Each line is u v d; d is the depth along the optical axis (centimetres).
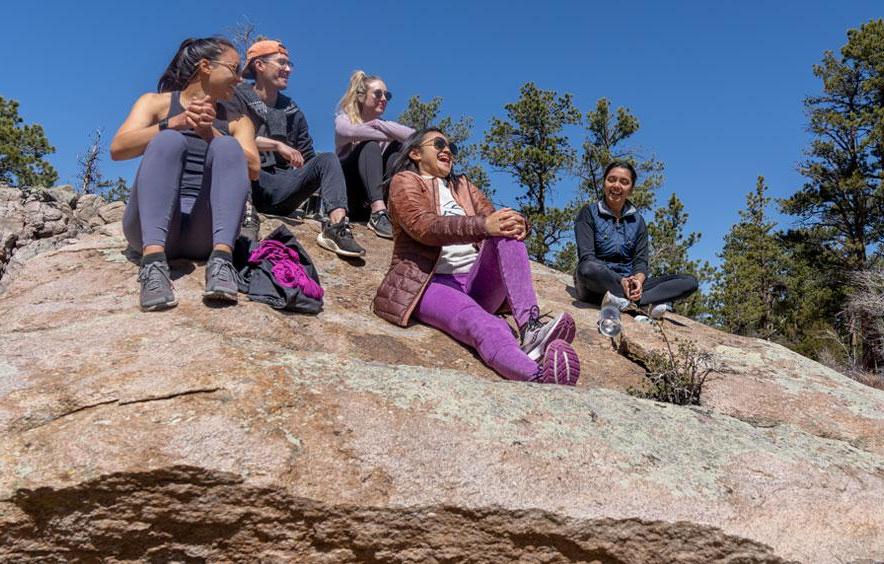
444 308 324
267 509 187
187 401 207
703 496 210
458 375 251
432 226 316
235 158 307
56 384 215
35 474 179
